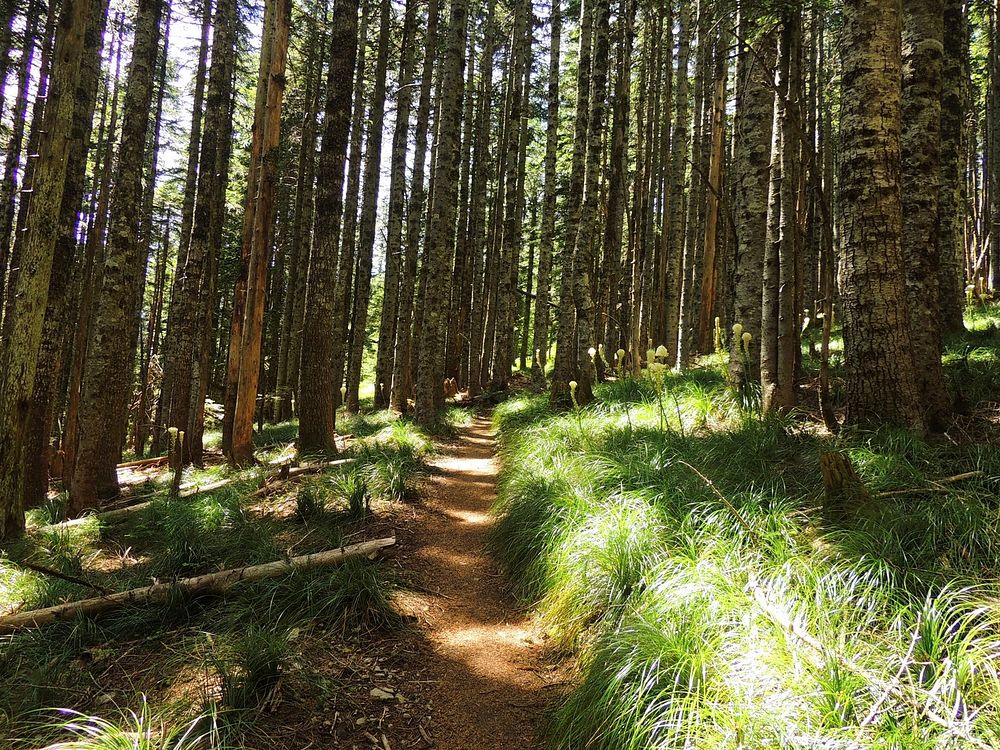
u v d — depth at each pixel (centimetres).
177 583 418
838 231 466
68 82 584
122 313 839
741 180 730
